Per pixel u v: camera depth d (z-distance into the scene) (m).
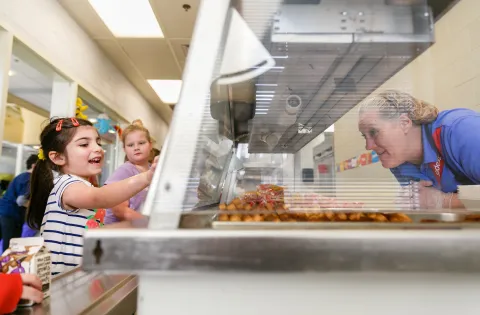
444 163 0.84
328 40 0.64
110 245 0.43
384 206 0.62
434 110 0.89
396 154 0.79
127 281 0.81
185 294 0.45
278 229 0.44
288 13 0.62
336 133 0.77
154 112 6.27
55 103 2.92
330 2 0.64
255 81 0.66
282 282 0.45
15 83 3.74
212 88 0.58
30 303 0.58
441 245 0.42
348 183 0.63
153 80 4.62
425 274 0.44
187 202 0.50
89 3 2.75
